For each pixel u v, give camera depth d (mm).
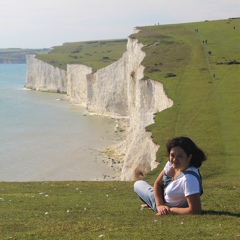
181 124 46500
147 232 10570
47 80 173500
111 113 107062
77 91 136375
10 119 101375
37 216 13500
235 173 31188
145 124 54656
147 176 33406
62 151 67875
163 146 40062
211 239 9820
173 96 57312
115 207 14375
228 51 84250
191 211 11406
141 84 67625
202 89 59562
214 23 119750
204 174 31484
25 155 65125
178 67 73250
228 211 12812
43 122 97312
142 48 91188
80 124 94875
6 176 53500
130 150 49250
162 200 11883
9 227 12078
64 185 21141
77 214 13570
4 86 199875
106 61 155375
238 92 57062
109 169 56781
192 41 96500
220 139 40125
